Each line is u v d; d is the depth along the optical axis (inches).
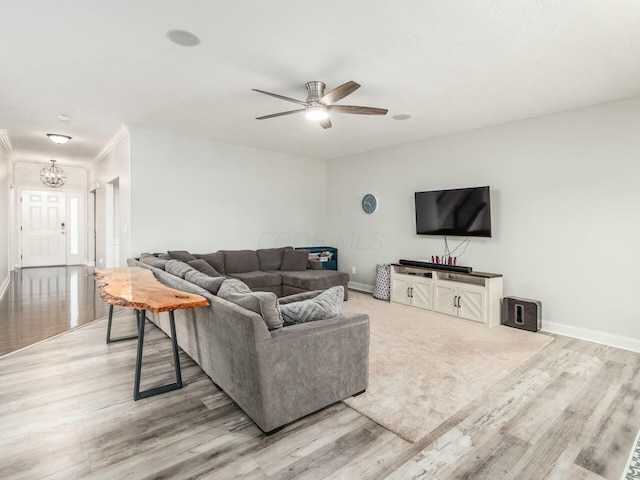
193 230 206.2
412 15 83.6
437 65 110.0
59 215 346.6
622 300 138.2
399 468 68.6
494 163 175.8
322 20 85.7
